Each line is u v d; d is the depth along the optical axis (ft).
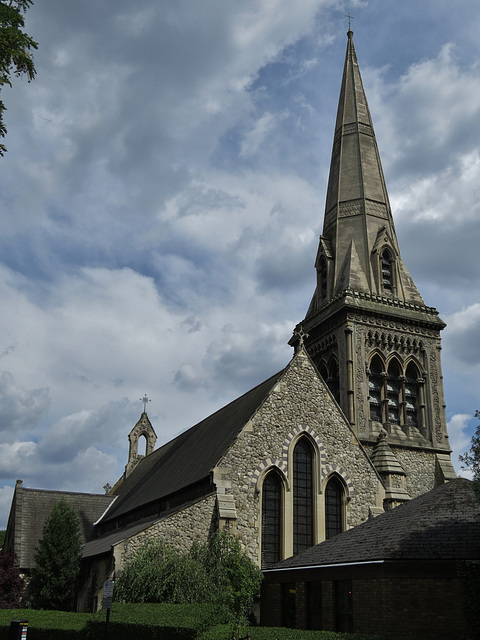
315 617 94.43
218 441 137.59
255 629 80.33
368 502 128.47
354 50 245.86
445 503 91.45
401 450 179.01
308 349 201.05
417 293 204.33
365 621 81.71
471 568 75.61
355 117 227.61
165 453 193.26
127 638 84.48
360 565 84.02
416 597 77.51
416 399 190.08
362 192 212.84
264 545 119.14
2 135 76.23
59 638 95.09
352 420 175.22
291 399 129.49
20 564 170.81
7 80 75.46
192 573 104.78
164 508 144.25
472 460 82.02
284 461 124.36
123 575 106.32
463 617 75.31
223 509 114.93
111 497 212.02
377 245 202.80
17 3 77.05
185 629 78.69
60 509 152.25
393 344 189.26
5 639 100.99
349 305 185.16
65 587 143.54
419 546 81.15
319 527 122.72
